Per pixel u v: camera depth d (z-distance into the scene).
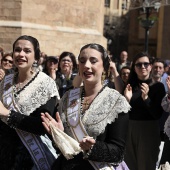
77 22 17.05
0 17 15.20
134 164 5.79
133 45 45.62
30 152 4.15
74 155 3.58
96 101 3.60
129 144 5.75
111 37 42.03
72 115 3.63
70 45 16.64
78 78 6.02
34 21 15.54
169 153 5.22
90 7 17.50
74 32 16.72
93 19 17.67
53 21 16.17
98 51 3.62
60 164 3.72
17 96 4.22
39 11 15.63
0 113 4.02
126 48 44.88
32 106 4.16
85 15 17.33
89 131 3.53
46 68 8.80
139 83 5.91
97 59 3.60
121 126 3.50
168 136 5.19
